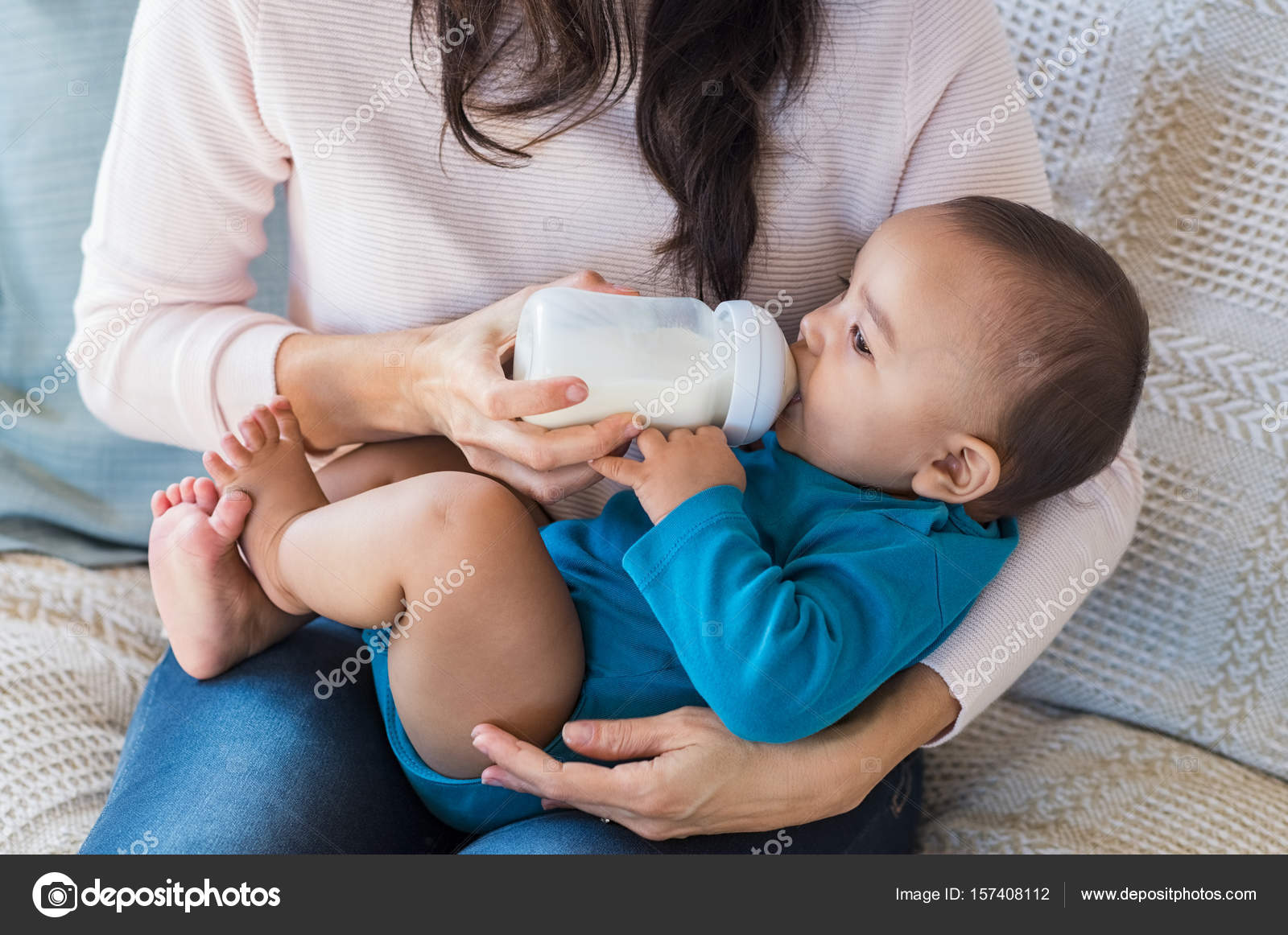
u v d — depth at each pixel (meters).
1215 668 1.15
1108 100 1.13
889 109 0.98
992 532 0.98
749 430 0.87
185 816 0.82
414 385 0.91
